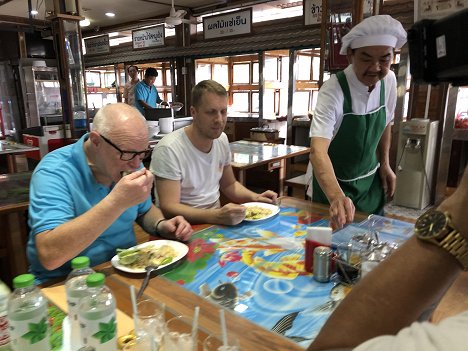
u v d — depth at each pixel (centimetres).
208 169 202
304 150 376
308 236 117
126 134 125
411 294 44
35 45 682
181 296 104
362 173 191
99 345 74
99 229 120
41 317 75
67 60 434
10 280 233
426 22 48
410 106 300
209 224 164
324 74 252
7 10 684
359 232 141
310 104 670
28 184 257
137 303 96
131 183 122
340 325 47
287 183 387
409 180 273
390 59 164
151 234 161
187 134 196
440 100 278
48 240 116
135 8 661
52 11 423
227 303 100
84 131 464
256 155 345
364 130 178
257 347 83
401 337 36
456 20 41
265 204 187
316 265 111
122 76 866
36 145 491
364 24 155
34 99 668
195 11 662
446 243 43
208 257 129
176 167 188
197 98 185
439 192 287
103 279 77
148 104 607
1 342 81
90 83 937
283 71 660
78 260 90
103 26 834
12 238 228
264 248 137
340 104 173
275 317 94
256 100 715
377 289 46
